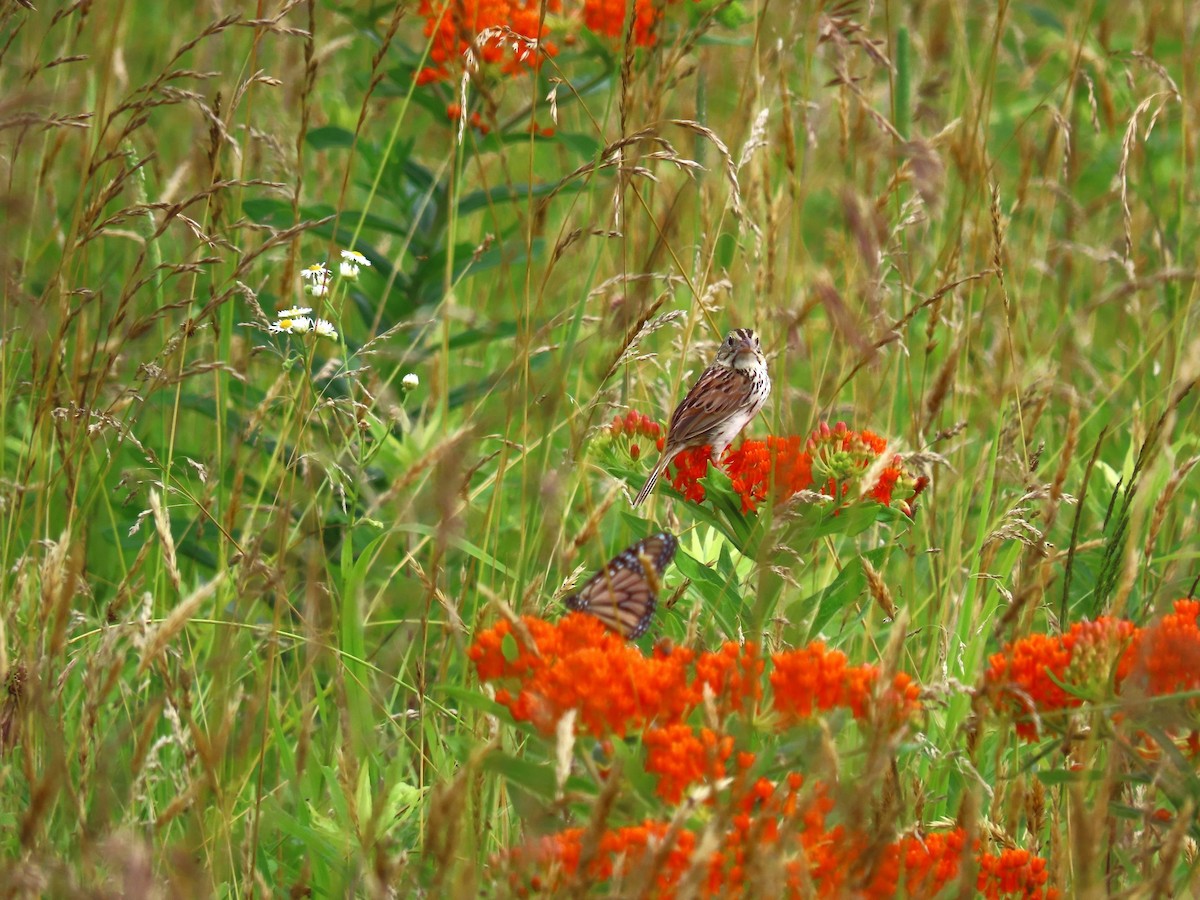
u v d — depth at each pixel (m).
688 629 6.51
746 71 10.99
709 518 7.77
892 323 9.98
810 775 5.61
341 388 10.09
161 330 10.52
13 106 7.84
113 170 9.84
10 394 8.94
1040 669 6.16
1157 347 11.24
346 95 14.38
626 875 5.07
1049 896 6.03
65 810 6.50
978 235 10.66
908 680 5.95
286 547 8.23
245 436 8.23
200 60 12.10
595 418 8.93
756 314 9.16
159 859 5.95
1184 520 9.39
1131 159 12.36
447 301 9.19
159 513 6.35
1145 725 5.83
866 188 10.87
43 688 6.03
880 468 6.76
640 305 8.90
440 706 7.43
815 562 9.08
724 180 10.39
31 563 7.46
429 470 7.55
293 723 7.93
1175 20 13.65
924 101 12.51
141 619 5.94
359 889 6.00
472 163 12.05
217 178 8.91
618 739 5.57
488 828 6.64
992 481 8.76
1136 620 8.05
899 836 5.92
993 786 6.92
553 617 7.27
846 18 10.00
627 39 8.68
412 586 9.20
